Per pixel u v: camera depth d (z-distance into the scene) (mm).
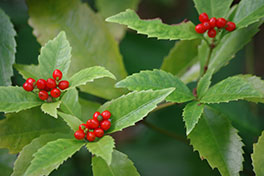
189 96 537
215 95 526
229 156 540
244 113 667
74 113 533
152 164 678
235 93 518
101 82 601
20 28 661
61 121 553
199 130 549
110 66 608
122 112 518
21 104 519
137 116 513
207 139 545
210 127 551
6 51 576
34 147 532
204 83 539
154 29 540
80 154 672
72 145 506
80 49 607
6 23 583
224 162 538
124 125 513
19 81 627
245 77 561
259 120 672
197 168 667
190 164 671
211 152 541
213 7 557
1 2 667
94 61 607
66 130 552
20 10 671
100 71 509
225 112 664
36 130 548
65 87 515
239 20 551
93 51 609
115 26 643
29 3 611
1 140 539
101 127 513
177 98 534
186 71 612
